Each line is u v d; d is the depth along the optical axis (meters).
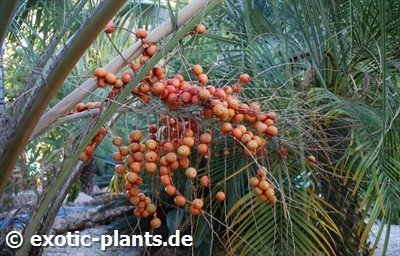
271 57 1.67
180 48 1.29
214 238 2.21
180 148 1.18
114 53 2.54
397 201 1.25
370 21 1.81
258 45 1.77
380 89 1.70
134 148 1.24
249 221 1.50
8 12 0.94
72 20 1.17
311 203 1.44
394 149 1.40
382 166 1.29
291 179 1.57
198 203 1.26
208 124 1.27
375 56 1.79
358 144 1.36
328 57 1.74
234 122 1.21
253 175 1.75
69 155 1.19
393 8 1.76
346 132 1.60
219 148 1.72
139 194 1.28
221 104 1.14
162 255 2.46
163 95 1.18
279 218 1.50
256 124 1.23
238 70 1.72
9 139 1.05
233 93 1.34
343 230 1.76
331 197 1.72
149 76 1.21
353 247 1.78
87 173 5.25
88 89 1.21
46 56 1.14
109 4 0.92
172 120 1.29
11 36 1.83
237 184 1.78
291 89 1.54
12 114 1.07
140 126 2.31
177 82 1.20
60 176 1.15
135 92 1.21
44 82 0.99
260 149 1.34
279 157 1.55
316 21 1.43
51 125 1.21
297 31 1.97
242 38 1.75
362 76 1.83
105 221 3.85
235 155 1.80
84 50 0.97
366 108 1.53
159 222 1.32
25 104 1.05
